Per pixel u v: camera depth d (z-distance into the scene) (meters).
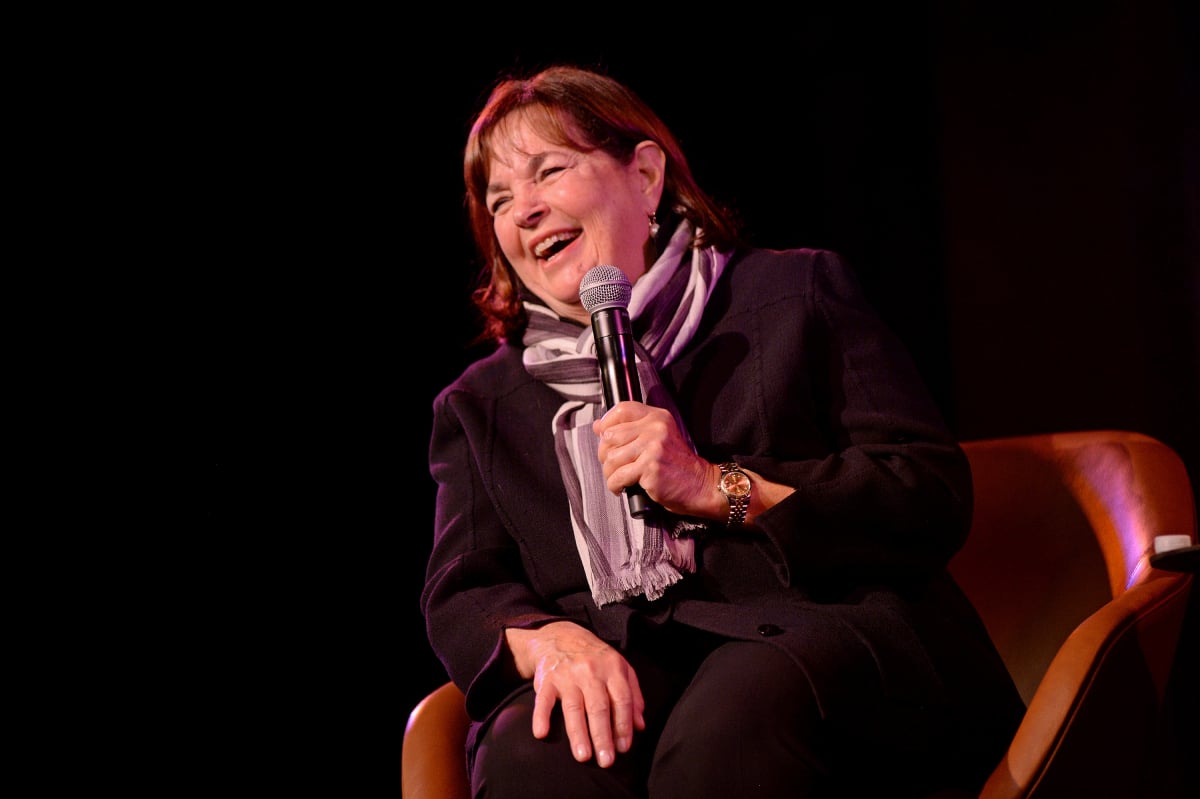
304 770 9.81
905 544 5.38
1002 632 6.77
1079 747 4.90
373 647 10.25
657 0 11.84
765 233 11.89
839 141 12.02
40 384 9.34
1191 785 9.25
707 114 11.91
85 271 9.56
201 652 9.63
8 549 9.14
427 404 10.76
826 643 4.88
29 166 9.41
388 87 10.78
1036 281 11.27
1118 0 11.02
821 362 5.84
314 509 10.20
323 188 10.52
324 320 10.42
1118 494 6.56
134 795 9.22
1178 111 10.70
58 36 9.55
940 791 5.04
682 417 5.88
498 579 6.02
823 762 4.65
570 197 6.17
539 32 11.33
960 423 11.47
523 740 4.89
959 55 11.73
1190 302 10.55
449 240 10.95
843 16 12.10
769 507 5.36
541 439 6.23
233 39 10.20
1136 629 5.17
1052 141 11.29
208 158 10.05
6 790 8.86
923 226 11.84
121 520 9.49
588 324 6.53
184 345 9.86
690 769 4.55
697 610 5.33
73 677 9.19
